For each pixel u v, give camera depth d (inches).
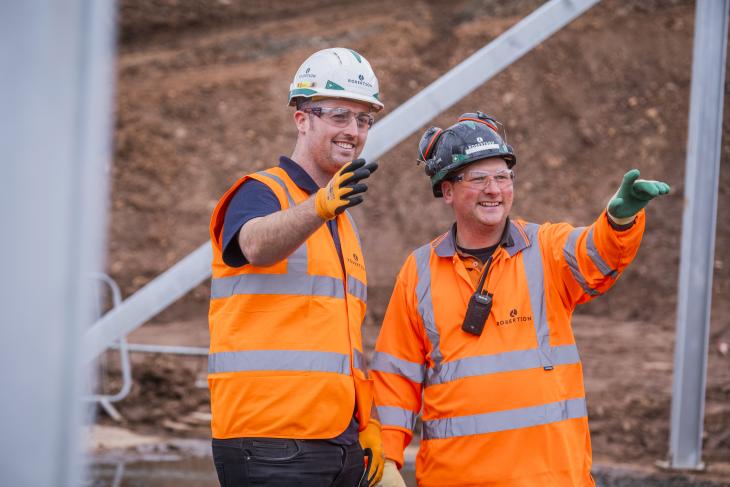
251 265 182.5
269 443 185.5
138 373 550.6
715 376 553.6
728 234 727.1
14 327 57.6
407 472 418.3
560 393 200.2
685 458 424.5
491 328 203.2
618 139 821.9
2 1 56.7
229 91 912.3
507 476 196.7
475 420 200.2
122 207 831.7
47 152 58.0
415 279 214.4
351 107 197.9
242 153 863.1
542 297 203.8
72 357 59.9
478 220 205.6
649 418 498.9
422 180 821.9
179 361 575.2
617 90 852.6
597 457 462.6
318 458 187.8
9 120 57.1
